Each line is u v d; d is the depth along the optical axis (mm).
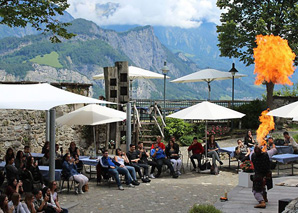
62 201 10641
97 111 14820
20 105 9703
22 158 11883
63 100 10688
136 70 24297
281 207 6719
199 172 15172
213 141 15516
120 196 11289
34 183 10977
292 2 25562
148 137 21500
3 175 10547
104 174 12703
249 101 27000
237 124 25250
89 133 19453
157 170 15797
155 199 10859
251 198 10484
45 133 16984
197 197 11039
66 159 11836
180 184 13039
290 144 15281
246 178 12148
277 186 11711
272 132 23422
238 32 25281
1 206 7574
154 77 25500
